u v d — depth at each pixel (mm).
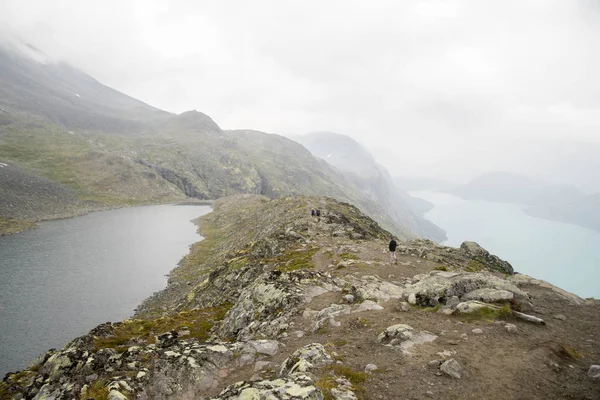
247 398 9883
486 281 22047
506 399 10242
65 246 87500
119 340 24656
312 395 9750
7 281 60250
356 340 15844
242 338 21656
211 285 44688
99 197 180875
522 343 14133
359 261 36844
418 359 13055
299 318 20766
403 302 20953
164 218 150375
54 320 46406
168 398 13398
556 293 22859
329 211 74250
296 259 41562
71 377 16344
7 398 17625
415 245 49344
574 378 11250
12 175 148625
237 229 103875
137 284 62594
